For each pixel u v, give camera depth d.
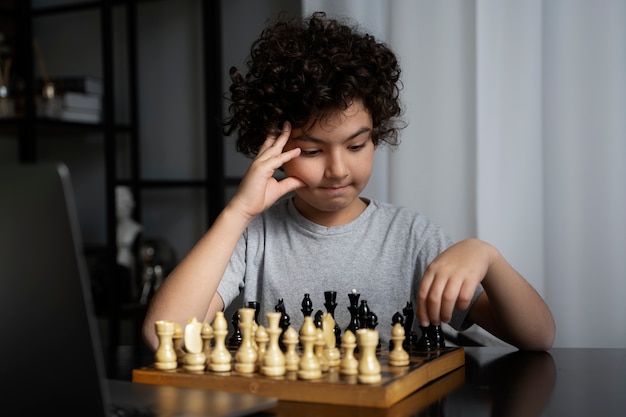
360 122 1.26
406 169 2.37
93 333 0.62
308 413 0.77
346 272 1.47
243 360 0.89
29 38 3.06
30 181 0.60
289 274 1.48
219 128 2.87
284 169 1.36
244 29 3.01
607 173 2.22
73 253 0.61
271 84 1.35
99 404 0.63
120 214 2.96
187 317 1.18
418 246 1.49
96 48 3.33
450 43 2.33
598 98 2.22
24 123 2.95
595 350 1.24
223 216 1.25
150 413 0.73
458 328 1.39
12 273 0.63
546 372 1.03
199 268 1.20
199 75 3.14
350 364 0.86
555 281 2.27
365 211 1.53
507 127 2.23
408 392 0.87
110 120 2.93
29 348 0.63
